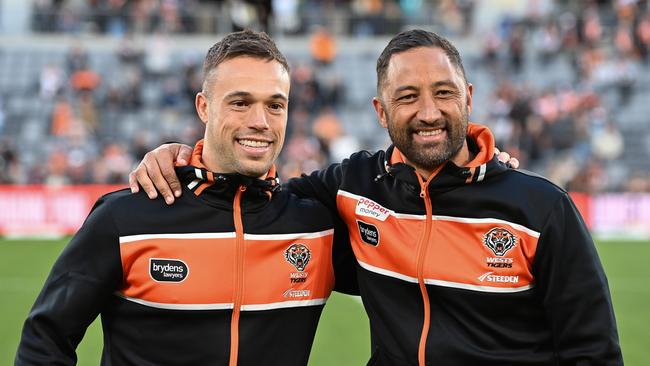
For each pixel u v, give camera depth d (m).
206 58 3.01
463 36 23.28
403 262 3.03
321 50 21.19
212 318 2.88
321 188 3.34
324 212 3.17
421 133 2.94
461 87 2.94
